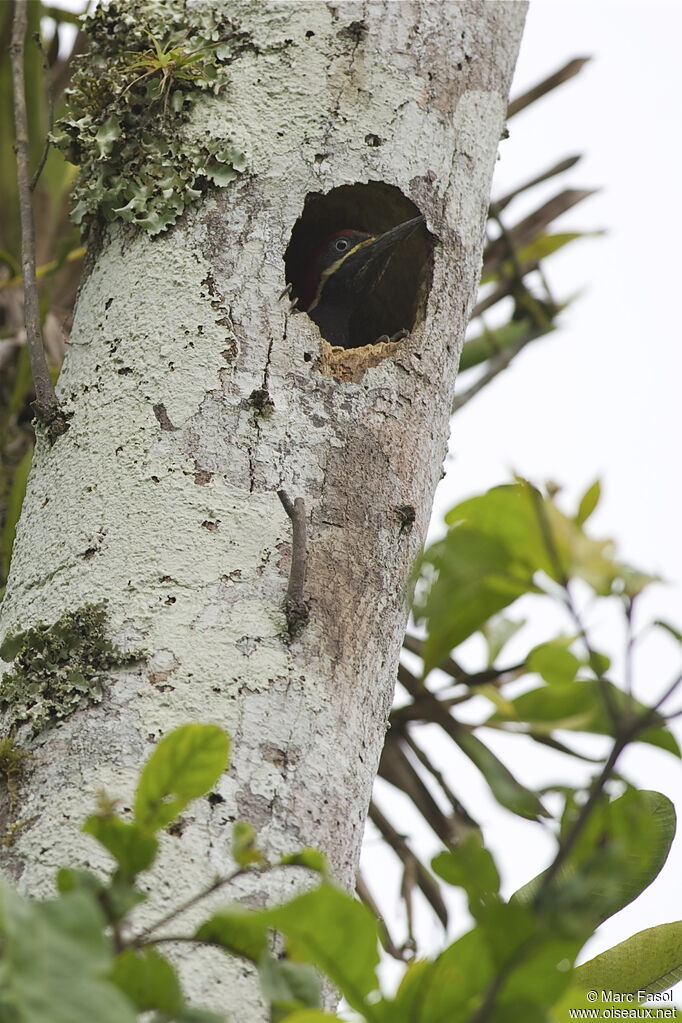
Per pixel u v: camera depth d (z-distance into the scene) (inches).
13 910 120.0
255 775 200.5
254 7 271.9
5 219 418.3
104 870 189.9
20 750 206.2
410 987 139.3
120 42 276.8
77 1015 116.3
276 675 208.7
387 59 274.1
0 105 416.5
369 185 267.4
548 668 145.9
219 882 154.6
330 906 141.6
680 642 135.6
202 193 255.3
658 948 207.6
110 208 260.1
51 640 212.5
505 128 317.7
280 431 232.2
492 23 293.0
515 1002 131.0
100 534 221.6
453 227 273.7
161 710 203.8
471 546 142.3
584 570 135.9
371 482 236.5
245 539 219.6
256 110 262.4
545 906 128.2
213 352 237.5
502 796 157.2
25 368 375.2
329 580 222.5
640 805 138.4
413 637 345.1
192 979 179.3
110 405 235.5
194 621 211.2
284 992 141.3
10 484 377.1
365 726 218.7
